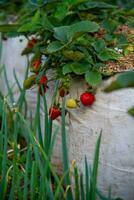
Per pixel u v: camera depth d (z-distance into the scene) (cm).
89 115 82
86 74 78
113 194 83
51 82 89
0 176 86
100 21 95
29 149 80
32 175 77
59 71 83
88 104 79
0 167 86
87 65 80
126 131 79
